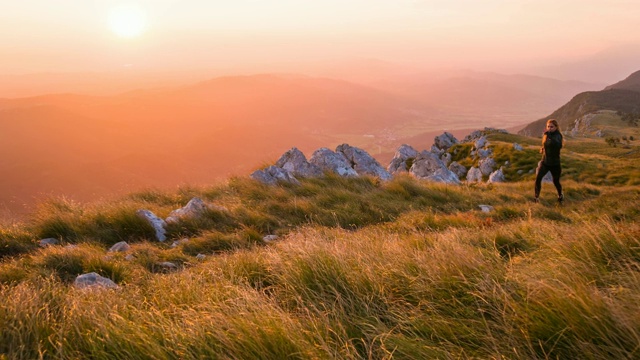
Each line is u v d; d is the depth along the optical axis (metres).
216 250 8.84
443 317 3.38
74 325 3.48
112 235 9.83
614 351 2.59
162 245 9.35
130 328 3.37
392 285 4.25
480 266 4.27
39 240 9.21
